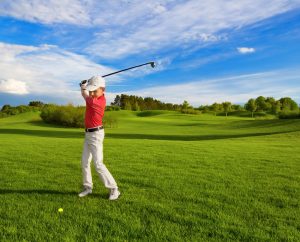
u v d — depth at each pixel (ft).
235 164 40.22
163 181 29.71
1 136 110.52
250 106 444.96
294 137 100.99
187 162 41.16
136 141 75.72
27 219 19.63
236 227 18.76
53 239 16.99
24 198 23.95
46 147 57.06
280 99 481.05
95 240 16.84
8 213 20.56
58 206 22.17
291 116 264.31
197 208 22.08
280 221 20.02
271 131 172.55
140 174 32.91
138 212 21.09
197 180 30.37
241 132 167.84
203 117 357.00
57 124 219.00
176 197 24.59
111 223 19.12
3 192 25.61
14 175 31.81
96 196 24.75
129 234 17.67
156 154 48.39
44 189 26.58
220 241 16.92
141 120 289.33
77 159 42.37
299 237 17.63
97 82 23.77
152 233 17.78
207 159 44.01
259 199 24.61
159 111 437.58
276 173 34.55
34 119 247.70
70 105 214.28
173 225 18.90
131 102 541.75
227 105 490.90
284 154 51.19
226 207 22.36
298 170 36.68
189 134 150.71
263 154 50.83
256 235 17.69
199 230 18.29
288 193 26.37
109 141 74.28
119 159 42.86
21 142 68.54
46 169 35.14
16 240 16.74
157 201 23.52
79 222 19.26
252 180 31.04
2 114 359.46
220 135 142.00
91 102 23.40
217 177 32.09
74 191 26.09
